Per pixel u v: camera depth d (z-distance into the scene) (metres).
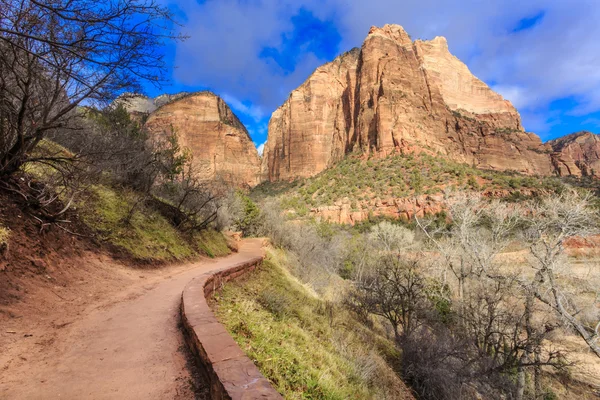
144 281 8.68
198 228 18.17
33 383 2.93
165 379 3.06
